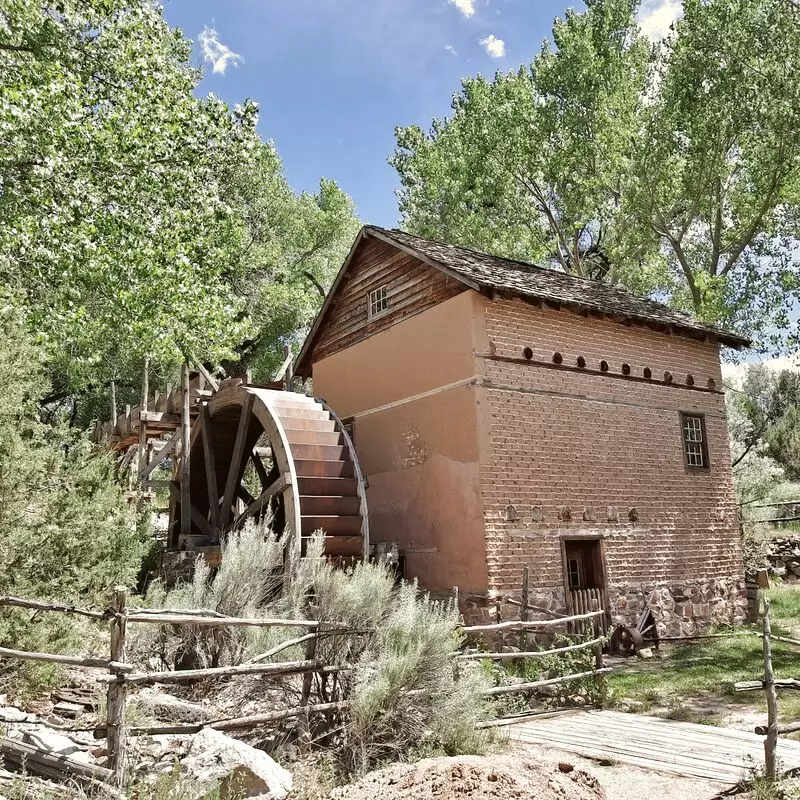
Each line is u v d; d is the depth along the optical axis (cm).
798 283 2205
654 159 2198
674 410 1412
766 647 507
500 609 1092
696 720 728
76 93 1017
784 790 466
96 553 713
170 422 1680
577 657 834
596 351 1317
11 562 626
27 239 944
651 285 2623
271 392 1391
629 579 1262
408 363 1327
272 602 779
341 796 426
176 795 404
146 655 720
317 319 1598
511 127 2552
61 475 723
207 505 1655
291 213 3341
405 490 1290
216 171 1302
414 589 690
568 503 1212
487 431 1153
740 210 2322
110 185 1107
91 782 409
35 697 596
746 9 2114
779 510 2144
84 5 1130
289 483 1164
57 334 1070
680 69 2319
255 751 479
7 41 1053
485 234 2698
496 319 1209
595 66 2567
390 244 1390
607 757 566
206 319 1272
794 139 1983
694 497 1399
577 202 2598
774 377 3472
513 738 640
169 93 1183
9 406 676
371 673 578
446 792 397
